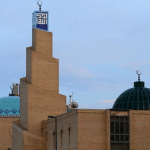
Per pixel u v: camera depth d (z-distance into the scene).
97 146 72.50
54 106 93.75
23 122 93.50
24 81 93.75
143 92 82.94
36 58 93.44
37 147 90.56
